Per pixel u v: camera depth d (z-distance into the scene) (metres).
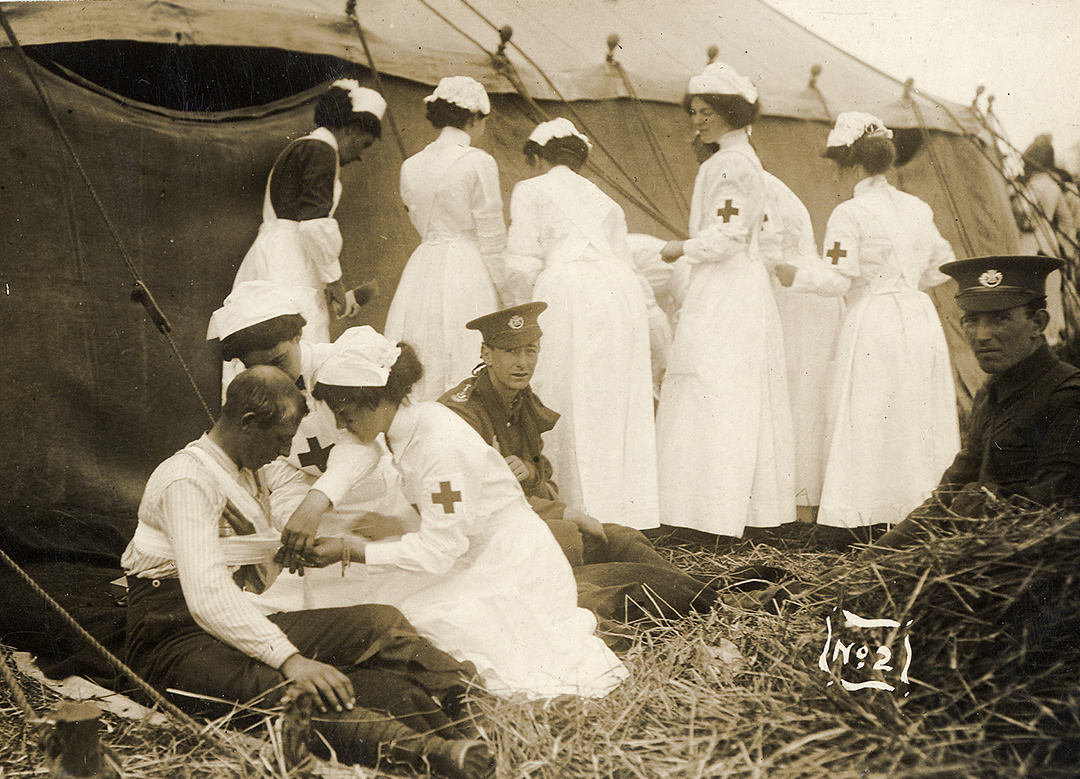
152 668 2.56
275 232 3.96
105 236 4.11
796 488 4.11
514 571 2.79
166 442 4.17
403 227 4.31
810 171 4.48
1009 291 3.20
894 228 4.02
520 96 4.46
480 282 3.96
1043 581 2.66
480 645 2.68
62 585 3.45
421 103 4.38
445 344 3.92
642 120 4.55
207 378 4.25
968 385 4.40
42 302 4.01
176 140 4.19
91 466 4.02
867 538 3.95
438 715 2.41
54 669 2.88
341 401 2.68
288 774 2.29
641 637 3.00
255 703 2.44
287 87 4.30
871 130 4.09
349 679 2.46
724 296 3.90
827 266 4.02
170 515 2.54
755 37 4.51
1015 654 2.57
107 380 4.09
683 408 3.91
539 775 2.34
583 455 3.75
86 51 4.04
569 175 3.96
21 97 3.96
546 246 3.90
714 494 3.82
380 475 2.85
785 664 2.79
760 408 3.87
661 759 2.40
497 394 3.37
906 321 3.99
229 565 2.71
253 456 2.63
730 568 3.67
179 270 4.22
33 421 3.96
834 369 4.07
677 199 4.58
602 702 2.62
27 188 3.98
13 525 3.76
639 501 3.83
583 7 4.50
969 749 2.40
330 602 2.81
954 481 3.39
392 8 4.34
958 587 2.73
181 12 4.13
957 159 4.51
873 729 2.50
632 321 3.84
